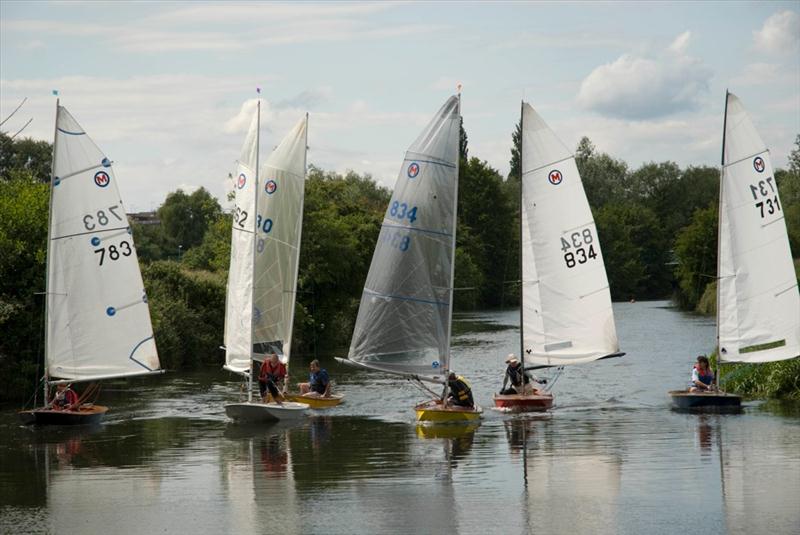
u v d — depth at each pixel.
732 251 44.69
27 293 54.88
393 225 43.56
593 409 46.38
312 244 84.31
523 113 46.88
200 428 42.62
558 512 27.11
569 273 46.94
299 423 43.62
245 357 46.41
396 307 43.44
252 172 46.62
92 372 44.94
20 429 43.00
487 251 173.50
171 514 27.80
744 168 44.41
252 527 26.30
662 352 76.12
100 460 35.56
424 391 55.50
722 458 33.50
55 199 44.16
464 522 26.36
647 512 26.88
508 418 43.97
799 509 26.72
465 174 174.12
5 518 27.72
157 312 68.00
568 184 46.75
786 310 44.50
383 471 32.72
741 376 51.09
